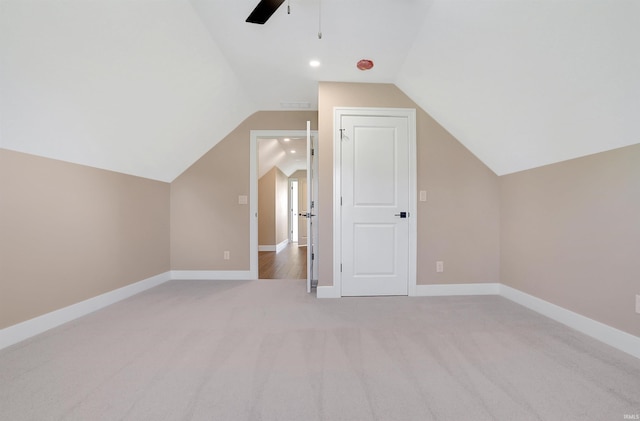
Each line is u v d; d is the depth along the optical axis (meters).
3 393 1.34
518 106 2.13
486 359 1.66
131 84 2.11
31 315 1.97
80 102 1.94
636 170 1.71
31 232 1.97
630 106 1.57
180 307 2.58
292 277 3.87
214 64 2.55
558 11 1.48
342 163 2.95
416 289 2.97
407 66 2.65
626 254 1.77
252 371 1.54
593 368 1.56
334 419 1.19
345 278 2.94
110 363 1.61
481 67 2.10
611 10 1.32
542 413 1.22
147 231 3.20
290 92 3.25
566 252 2.19
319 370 1.55
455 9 1.86
